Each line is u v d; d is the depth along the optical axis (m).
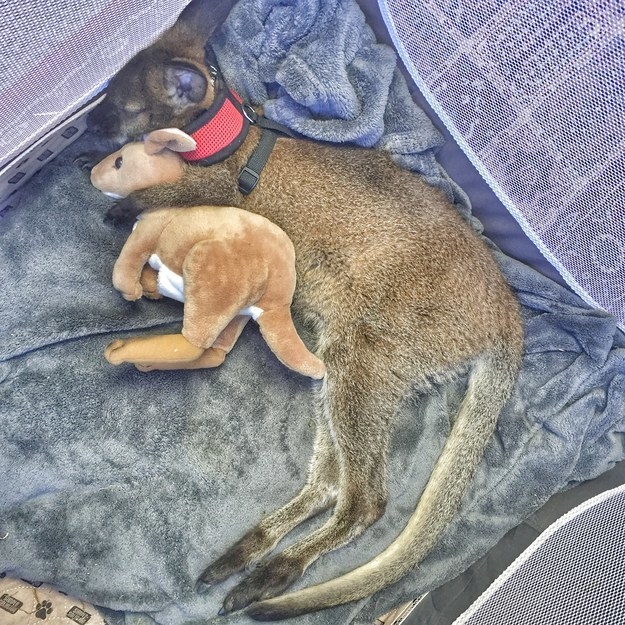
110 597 0.60
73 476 0.62
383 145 0.66
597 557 0.47
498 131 0.56
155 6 0.55
